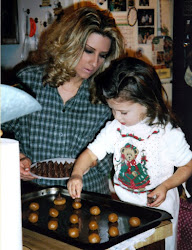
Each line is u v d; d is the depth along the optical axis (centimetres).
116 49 166
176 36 306
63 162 176
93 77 171
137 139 160
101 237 129
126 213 146
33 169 170
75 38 154
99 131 179
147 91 146
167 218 133
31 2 299
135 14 289
